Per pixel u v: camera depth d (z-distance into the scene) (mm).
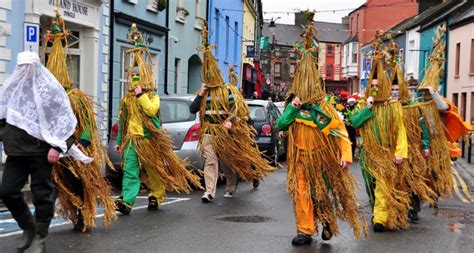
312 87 6629
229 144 9578
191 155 10781
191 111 9773
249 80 39656
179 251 6336
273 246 6652
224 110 9531
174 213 8578
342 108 18078
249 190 11164
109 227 7473
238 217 8367
